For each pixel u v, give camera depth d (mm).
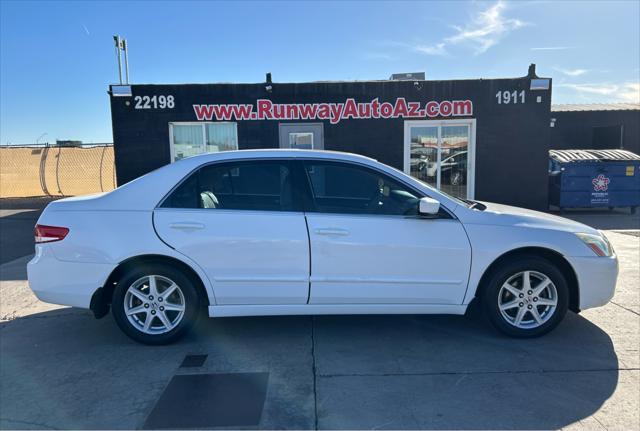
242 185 4023
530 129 11008
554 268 3967
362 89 10805
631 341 4023
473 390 3229
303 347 3955
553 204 12680
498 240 3926
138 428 2824
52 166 18062
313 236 3863
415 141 11062
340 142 10945
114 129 10703
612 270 4031
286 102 10781
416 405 3045
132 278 3893
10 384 3379
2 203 16469
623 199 12273
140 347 3984
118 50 13867
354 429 2797
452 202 4051
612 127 17188
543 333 4059
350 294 3934
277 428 2809
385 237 3889
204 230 3854
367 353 3828
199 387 3297
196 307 3967
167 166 4078
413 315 4719
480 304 4141
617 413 2939
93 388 3305
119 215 3896
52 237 3879
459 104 10883
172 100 10672
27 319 4746
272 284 3893
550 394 3170
